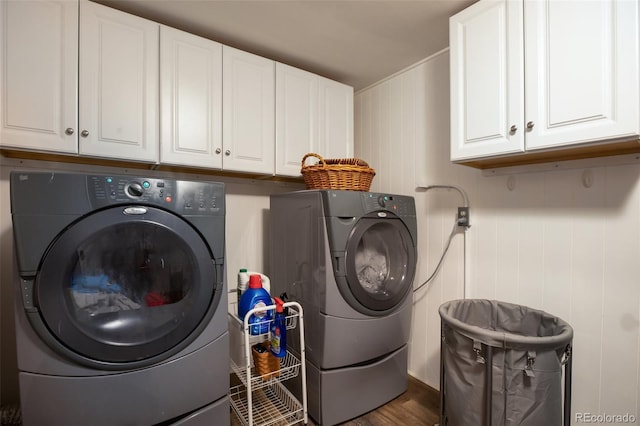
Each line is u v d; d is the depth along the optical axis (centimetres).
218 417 131
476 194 176
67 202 103
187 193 123
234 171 182
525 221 156
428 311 200
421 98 206
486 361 116
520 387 113
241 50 187
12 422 136
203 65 167
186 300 123
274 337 151
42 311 100
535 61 122
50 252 101
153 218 115
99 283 114
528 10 124
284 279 184
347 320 156
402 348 183
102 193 108
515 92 127
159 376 117
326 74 226
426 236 202
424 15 158
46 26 130
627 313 126
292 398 165
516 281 159
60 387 104
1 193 147
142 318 118
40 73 129
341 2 149
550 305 147
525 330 148
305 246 166
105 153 142
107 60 142
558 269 144
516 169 158
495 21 134
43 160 155
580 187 138
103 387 108
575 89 112
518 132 127
